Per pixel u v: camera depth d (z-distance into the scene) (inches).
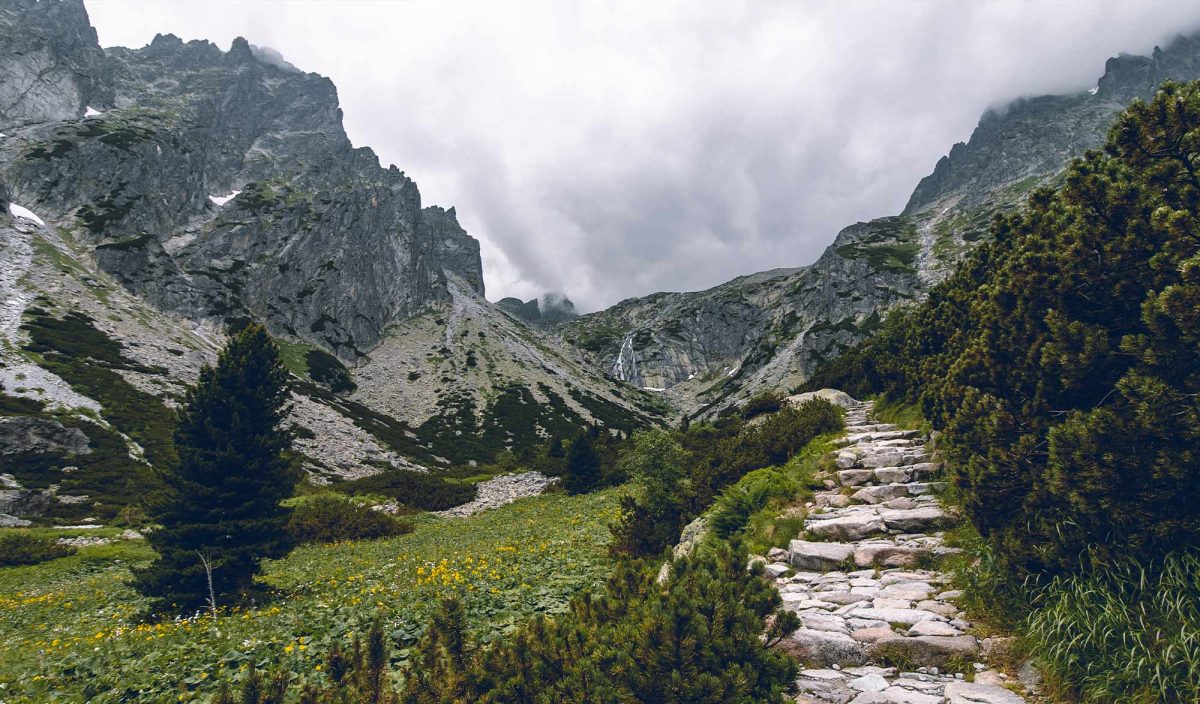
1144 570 177.6
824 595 263.6
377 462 3029.0
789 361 7436.0
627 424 5797.2
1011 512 226.8
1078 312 239.9
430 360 6264.8
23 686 277.9
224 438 568.7
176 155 6186.0
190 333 4163.4
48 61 6648.6
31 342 2522.1
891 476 431.8
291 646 296.0
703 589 159.2
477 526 1002.1
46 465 1654.8
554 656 157.2
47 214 4534.9
